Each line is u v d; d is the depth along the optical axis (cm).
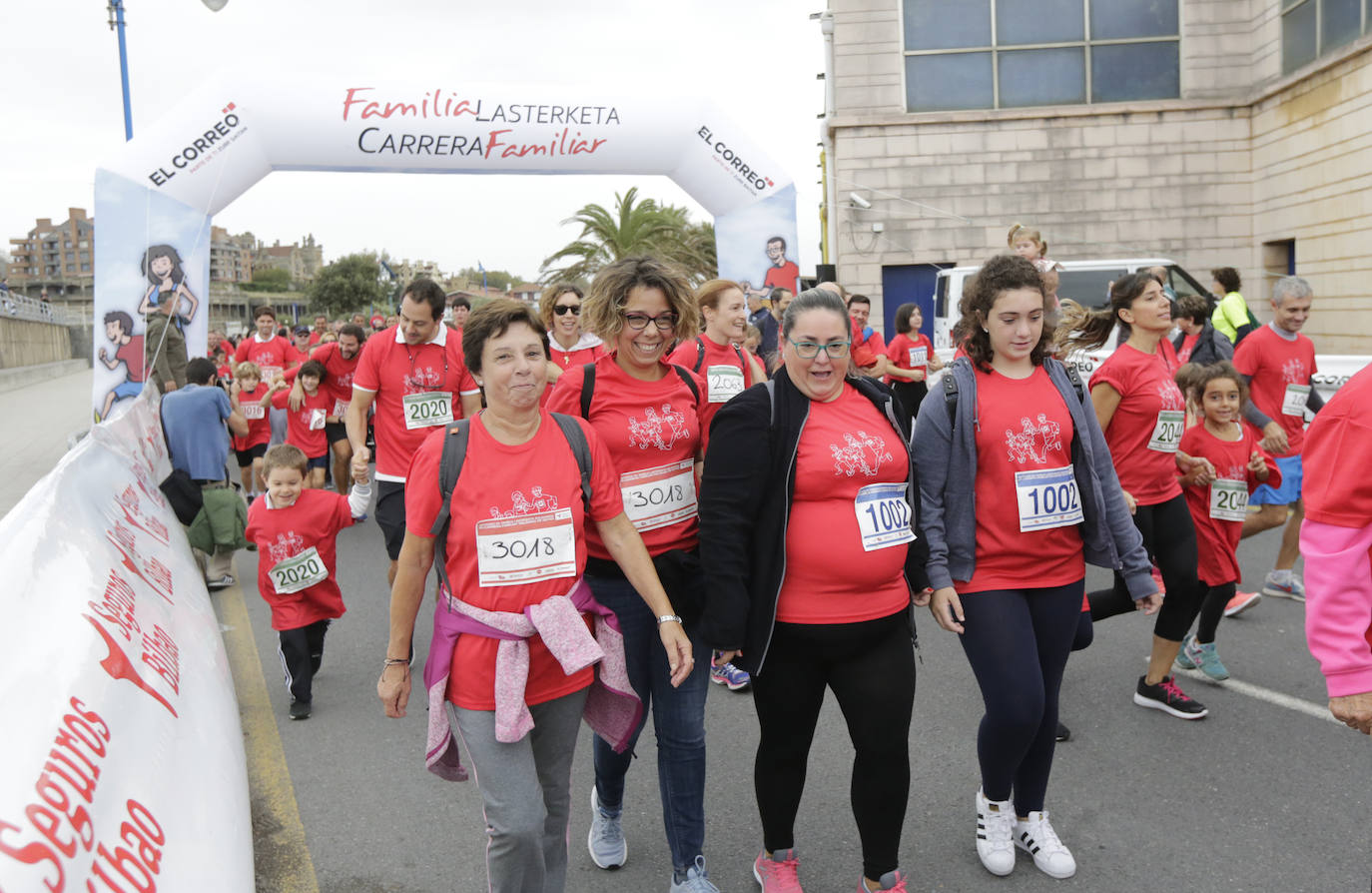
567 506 260
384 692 263
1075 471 323
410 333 543
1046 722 326
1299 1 1483
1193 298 716
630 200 2778
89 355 5756
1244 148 1631
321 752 438
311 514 474
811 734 302
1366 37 1305
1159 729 433
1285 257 1602
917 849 342
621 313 305
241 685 525
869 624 285
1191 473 464
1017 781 333
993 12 1672
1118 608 444
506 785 248
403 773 415
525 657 252
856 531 283
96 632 251
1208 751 410
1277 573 621
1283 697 463
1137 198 1658
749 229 1154
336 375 930
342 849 354
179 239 965
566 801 273
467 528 251
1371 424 201
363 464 503
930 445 315
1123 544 330
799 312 284
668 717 307
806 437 286
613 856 338
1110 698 470
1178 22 1645
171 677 280
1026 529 311
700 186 1145
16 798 164
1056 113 1658
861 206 1705
